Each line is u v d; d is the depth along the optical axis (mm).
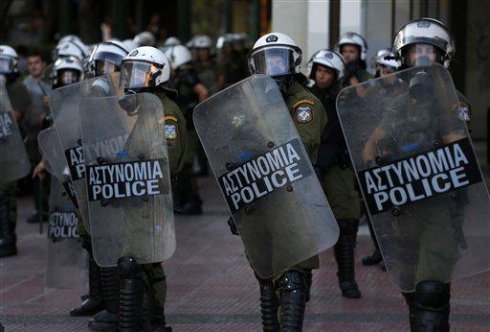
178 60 16547
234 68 20281
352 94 6660
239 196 7250
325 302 10328
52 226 10688
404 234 6688
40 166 12602
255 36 28828
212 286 11219
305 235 7137
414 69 6602
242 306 10258
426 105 6590
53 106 8773
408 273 6707
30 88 15672
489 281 11211
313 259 7387
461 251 6633
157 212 7828
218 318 9750
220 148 7254
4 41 25812
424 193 6617
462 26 18469
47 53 23781
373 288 11000
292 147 7133
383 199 6664
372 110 6637
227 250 13359
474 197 6594
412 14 15727
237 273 11914
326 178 10172
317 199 7125
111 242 7906
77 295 11008
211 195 18438
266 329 7449
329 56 10148
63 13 25734
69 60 11836
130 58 8125
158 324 8391
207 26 29438
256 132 7176
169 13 28219
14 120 12844
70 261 10695
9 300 10781
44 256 13383
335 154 10023
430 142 6594
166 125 7898
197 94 16359
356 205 10281
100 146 7898
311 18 14867
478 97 19172
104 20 27047
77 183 8742
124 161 7867
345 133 6676
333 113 10008
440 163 6594
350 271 10492
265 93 7152
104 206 7906
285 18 14969
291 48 7598
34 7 28734
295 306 7070
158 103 7773
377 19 15031
